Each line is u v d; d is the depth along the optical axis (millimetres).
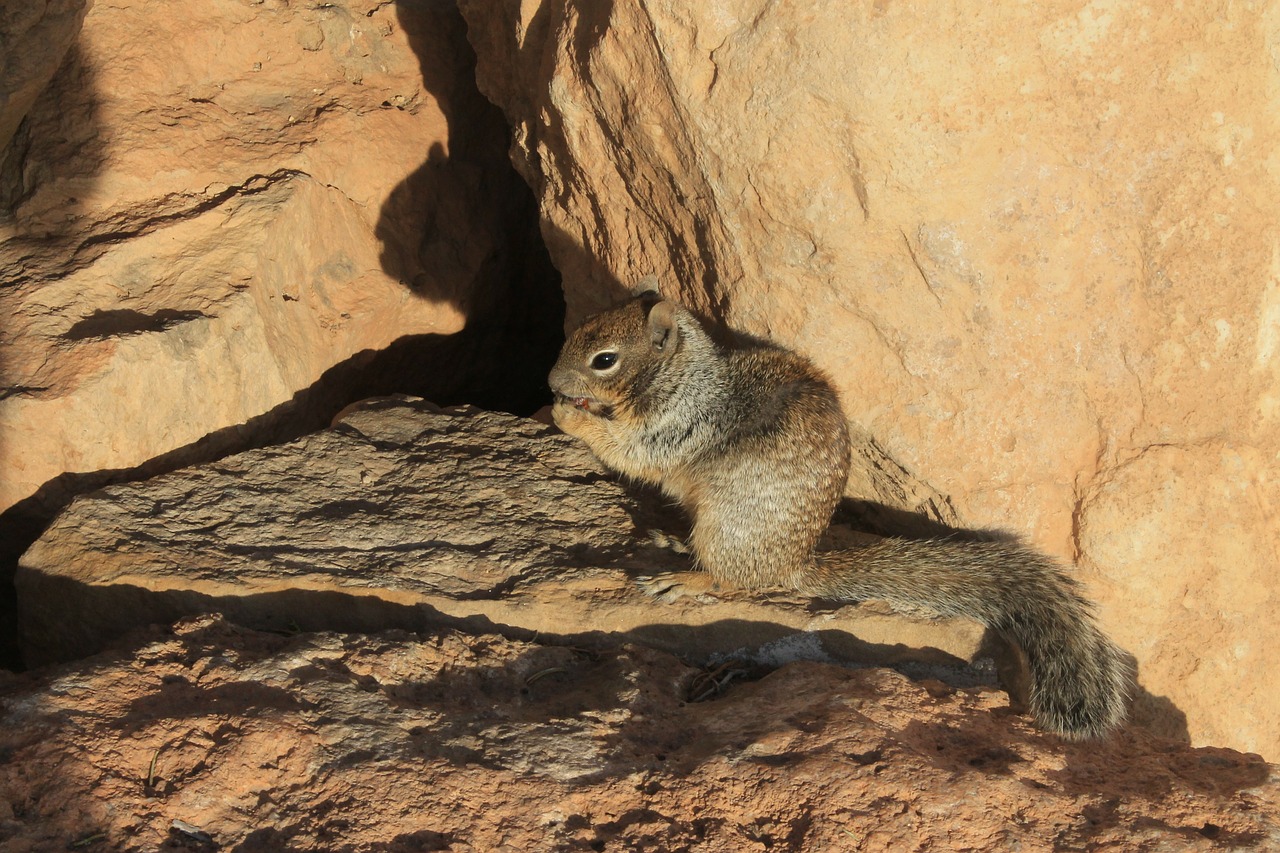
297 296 2535
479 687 2201
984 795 2104
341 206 2590
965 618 2273
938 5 2207
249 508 2318
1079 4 2213
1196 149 2244
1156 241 2260
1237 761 2184
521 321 2816
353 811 2072
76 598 2250
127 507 2303
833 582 2289
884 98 2225
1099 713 2213
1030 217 2256
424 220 2676
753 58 2250
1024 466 2311
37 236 2465
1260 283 2266
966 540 2336
